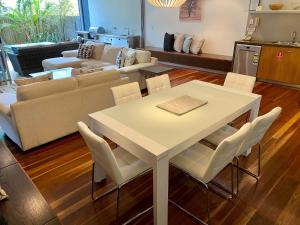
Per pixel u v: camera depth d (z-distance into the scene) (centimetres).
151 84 284
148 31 785
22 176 162
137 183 240
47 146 303
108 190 230
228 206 210
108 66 505
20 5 760
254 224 192
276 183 236
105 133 198
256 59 532
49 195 223
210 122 195
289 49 485
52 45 634
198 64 636
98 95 337
